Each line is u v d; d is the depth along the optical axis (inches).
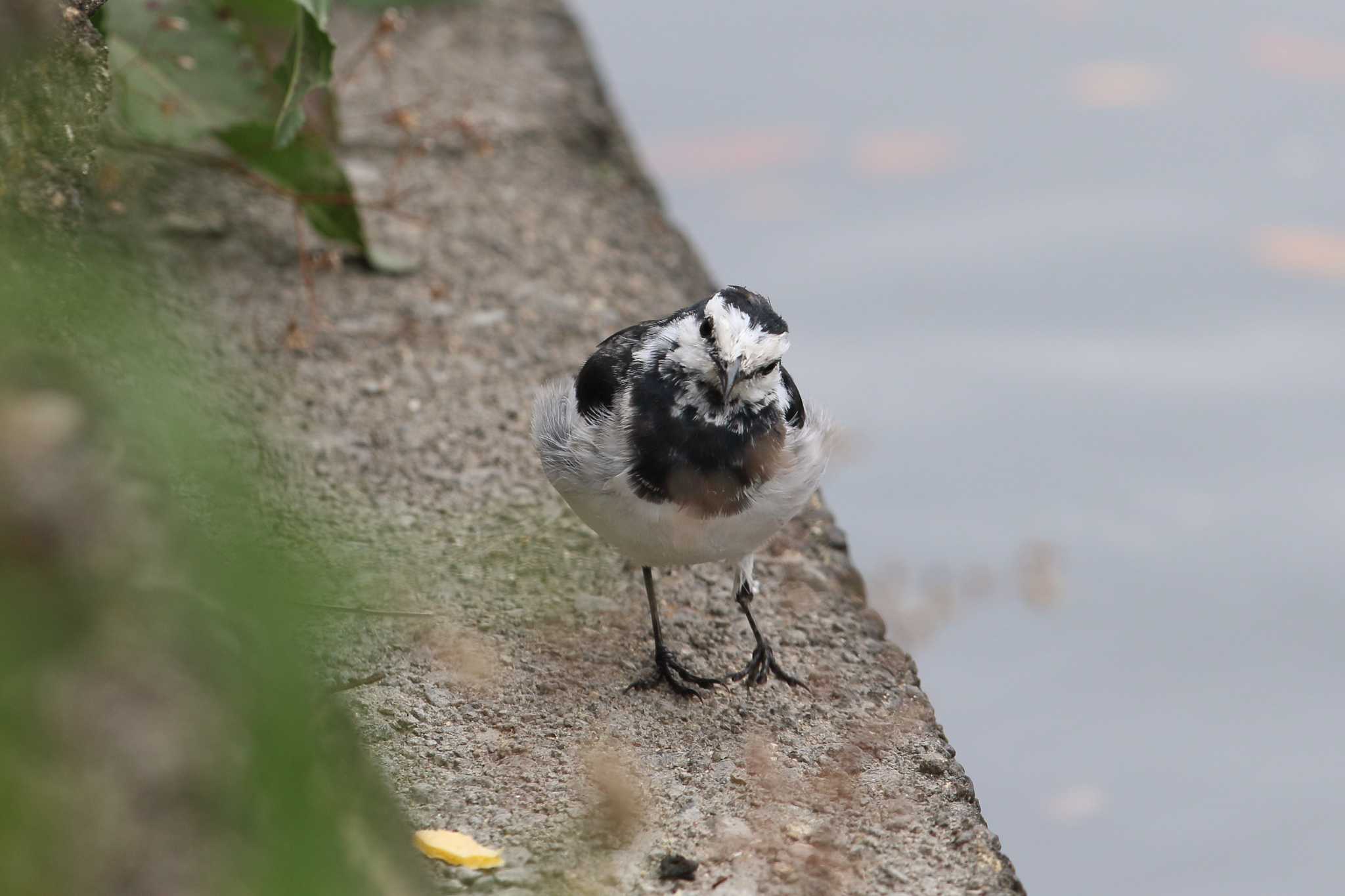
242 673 192.9
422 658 385.1
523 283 578.6
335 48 457.1
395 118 592.1
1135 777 421.7
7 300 198.4
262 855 189.3
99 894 171.6
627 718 373.1
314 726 212.5
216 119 522.9
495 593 416.2
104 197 474.6
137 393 200.2
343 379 506.9
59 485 181.0
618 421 357.4
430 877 297.0
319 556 220.1
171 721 179.9
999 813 408.8
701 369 352.8
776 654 406.9
